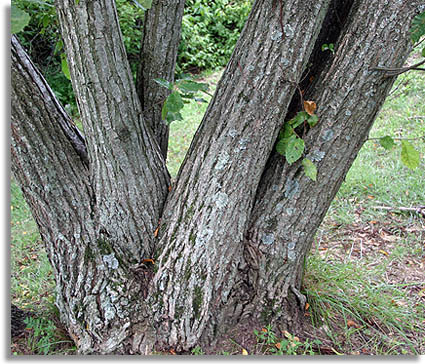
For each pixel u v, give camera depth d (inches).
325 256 122.9
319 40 85.3
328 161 80.0
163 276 85.5
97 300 84.0
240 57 75.4
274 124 77.1
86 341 83.6
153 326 85.5
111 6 70.2
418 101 217.3
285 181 83.7
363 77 73.9
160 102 87.0
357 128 78.0
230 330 89.4
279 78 73.0
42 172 79.9
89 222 85.2
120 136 78.7
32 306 105.4
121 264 86.6
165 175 93.2
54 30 186.1
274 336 87.9
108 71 72.5
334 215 146.8
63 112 85.1
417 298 109.3
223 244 83.5
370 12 71.6
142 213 87.3
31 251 139.0
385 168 169.2
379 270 119.3
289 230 86.0
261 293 89.7
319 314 95.9
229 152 78.1
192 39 335.3
